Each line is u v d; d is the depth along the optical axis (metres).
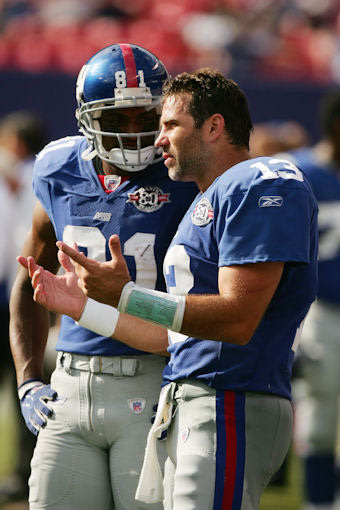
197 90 8.41
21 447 17.00
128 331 9.15
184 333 7.96
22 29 38.78
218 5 40.62
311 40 39.69
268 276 7.80
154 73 9.66
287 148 19.59
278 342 8.37
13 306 10.62
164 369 9.02
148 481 8.77
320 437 15.91
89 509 9.68
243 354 8.27
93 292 7.99
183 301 7.89
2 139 19.56
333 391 15.96
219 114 8.41
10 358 18.00
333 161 16.20
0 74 28.23
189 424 8.38
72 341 9.84
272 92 29.28
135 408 9.58
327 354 15.93
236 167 8.24
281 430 8.45
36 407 9.90
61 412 9.75
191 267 8.44
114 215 9.73
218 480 8.12
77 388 9.70
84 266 7.85
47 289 8.75
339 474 17.34
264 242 7.76
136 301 7.90
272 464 8.45
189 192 9.70
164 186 9.72
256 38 38.47
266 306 7.89
